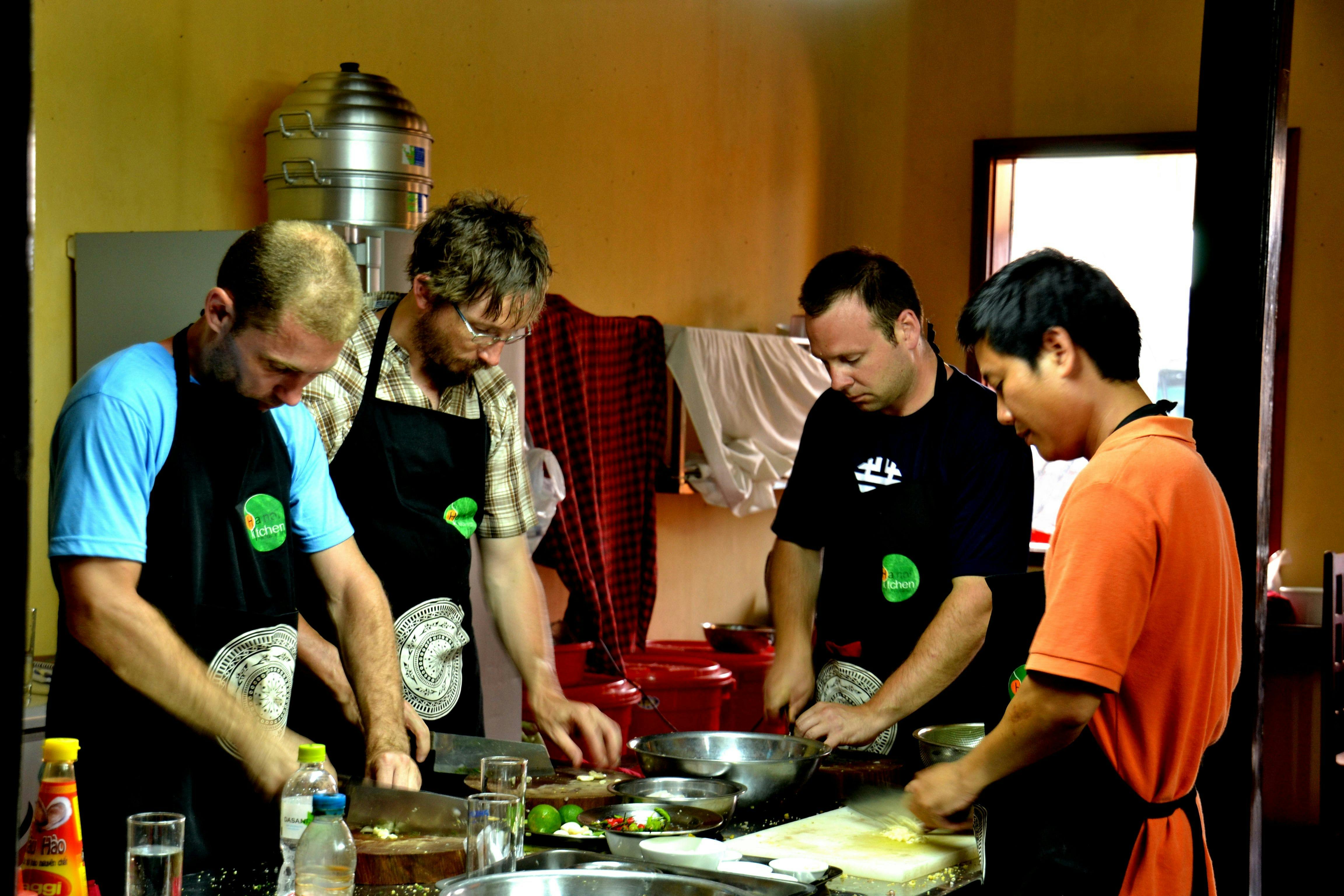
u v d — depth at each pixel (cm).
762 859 196
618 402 449
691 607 549
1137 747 172
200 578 194
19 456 102
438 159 406
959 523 267
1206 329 287
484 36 423
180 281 294
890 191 638
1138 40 595
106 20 308
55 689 191
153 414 187
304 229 186
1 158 100
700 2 535
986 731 204
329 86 315
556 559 407
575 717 259
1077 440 183
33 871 151
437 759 238
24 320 102
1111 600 165
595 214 479
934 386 278
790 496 301
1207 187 286
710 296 552
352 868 158
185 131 328
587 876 165
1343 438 567
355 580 224
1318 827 539
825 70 631
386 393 249
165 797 187
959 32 624
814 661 298
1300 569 573
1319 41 566
